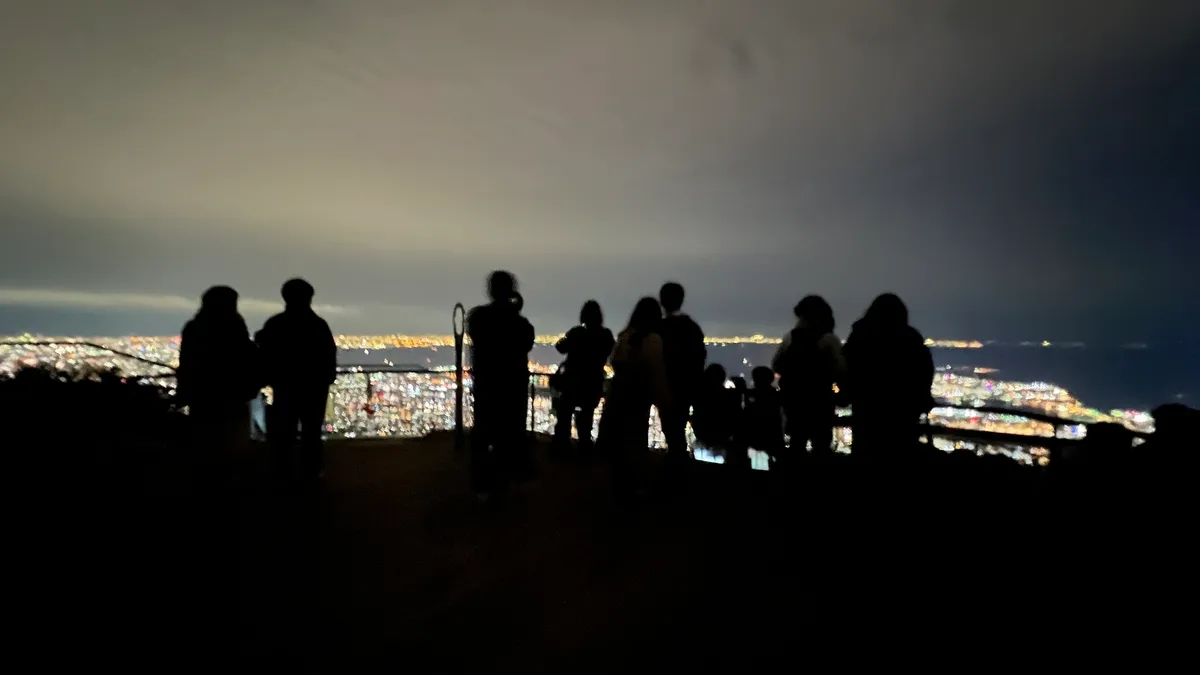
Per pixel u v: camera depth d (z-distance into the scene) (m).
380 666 3.34
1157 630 3.97
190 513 5.86
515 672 3.32
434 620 3.94
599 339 8.73
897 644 3.78
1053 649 3.79
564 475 7.99
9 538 4.88
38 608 3.95
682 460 6.98
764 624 4.01
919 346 5.82
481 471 6.46
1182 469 5.31
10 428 5.84
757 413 8.16
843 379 6.23
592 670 3.38
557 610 4.13
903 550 5.29
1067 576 4.75
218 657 3.40
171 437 7.43
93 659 3.34
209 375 6.00
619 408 6.64
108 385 7.25
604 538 5.57
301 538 5.40
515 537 5.57
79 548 4.89
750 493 7.14
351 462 8.58
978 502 5.77
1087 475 5.70
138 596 4.17
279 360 6.75
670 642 3.73
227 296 6.15
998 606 4.30
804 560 5.09
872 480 5.97
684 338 6.95
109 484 5.85
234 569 4.70
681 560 5.08
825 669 3.49
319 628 3.78
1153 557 4.88
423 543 5.36
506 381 6.47
